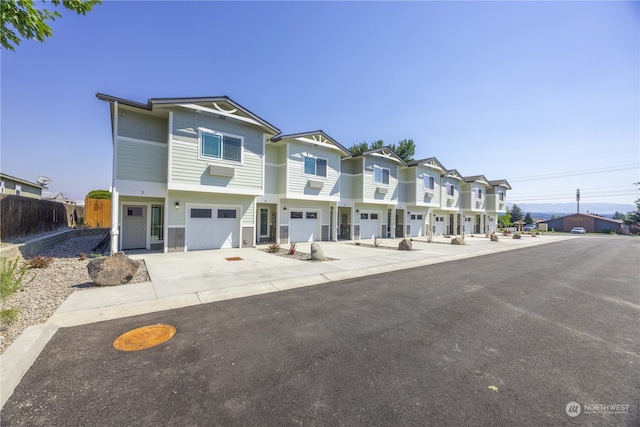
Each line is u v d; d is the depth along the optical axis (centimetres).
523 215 6588
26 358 305
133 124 1077
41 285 601
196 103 1084
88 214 2048
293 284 689
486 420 230
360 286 684
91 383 276
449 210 2675
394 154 1970
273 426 221
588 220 5059
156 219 1242
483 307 533
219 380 283
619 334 412
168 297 554
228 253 1142
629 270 968
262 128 1277
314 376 293
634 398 261
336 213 1739
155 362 317
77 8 418
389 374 298
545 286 714
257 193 1265
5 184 1938
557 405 250
